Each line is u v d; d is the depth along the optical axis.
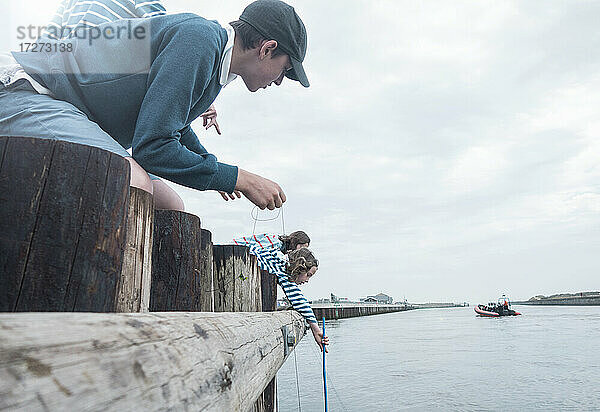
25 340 0.50
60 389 0.50
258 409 3.39
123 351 0.66
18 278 1.05
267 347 2.52
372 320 48.19
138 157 1.77
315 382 8.67
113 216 1.22
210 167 1.88
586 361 12.13
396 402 7.18
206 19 2.00
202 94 2.00
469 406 7.01
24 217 1.06
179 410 0.75
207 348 1.05
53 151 1.12
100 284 1.17
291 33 2.17
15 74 1.72
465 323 38.94
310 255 5.09
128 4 1.94
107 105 1.85
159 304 2.04
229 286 3.58
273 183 2.10
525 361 12.38
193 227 2.17
